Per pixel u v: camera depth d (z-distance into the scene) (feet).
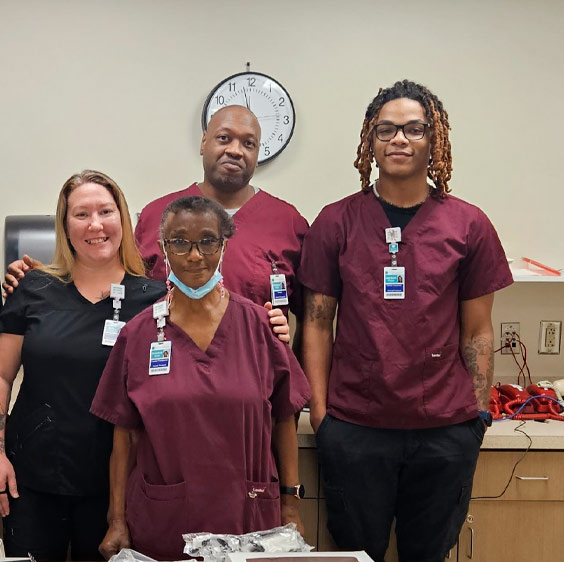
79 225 5.97
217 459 5.18
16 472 5.97
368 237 6.57
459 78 9.11
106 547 5.45
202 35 8.96
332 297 6.93
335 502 6.66
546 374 9.25
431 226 6.49
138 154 9.05
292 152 9.09
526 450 7.36
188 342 5.36
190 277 5.19
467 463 6.54
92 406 5.55
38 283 6.17
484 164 9.20
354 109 9.09
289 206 7.59
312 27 9.00
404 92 6.46
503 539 7.47
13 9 8.85
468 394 6.59
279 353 5.58
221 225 5.22
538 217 9.28
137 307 6.14
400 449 6.46
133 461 5.66
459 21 9.06
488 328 6.82
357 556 4.62
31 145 8.98
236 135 7.14
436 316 6.40
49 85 8.93
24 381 6.06
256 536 4.96
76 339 5.93
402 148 6.34
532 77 9.14
